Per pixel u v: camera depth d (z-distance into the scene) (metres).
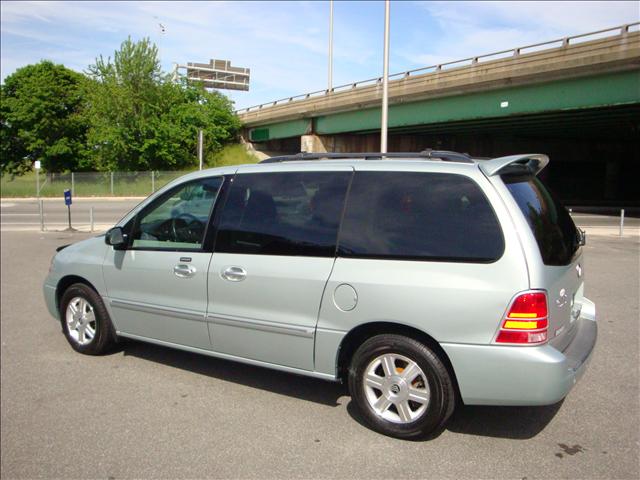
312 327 3.85
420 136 42.09
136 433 3.82
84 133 49.25
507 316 3.26
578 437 3.65
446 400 3.50
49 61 48.62
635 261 10.73
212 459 3.47
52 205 33.31
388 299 3.55
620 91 22.70
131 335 5.01
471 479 3.19
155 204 4.83
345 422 3.93
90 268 5.17
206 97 53.62
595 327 4.02
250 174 4.38
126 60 45.44
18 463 3.48
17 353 5.48
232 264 4.22
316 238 3.90
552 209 3.98
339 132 40.94
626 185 53.38
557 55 24.56
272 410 4.14
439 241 3.50
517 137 43.31
